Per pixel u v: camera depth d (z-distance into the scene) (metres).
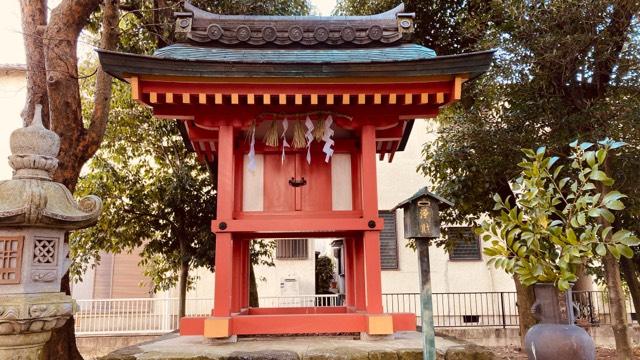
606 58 6.23
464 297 12.72
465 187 8.02
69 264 3.58
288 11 8.84
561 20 6.13
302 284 12.91
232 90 4.51
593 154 3.77
